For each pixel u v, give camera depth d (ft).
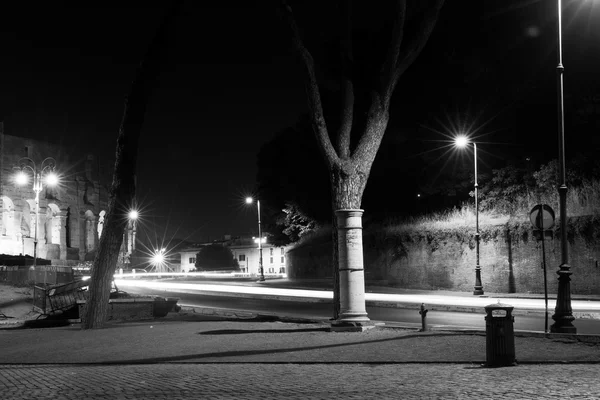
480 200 149.79
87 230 357.41
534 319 76.43
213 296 141.18
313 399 29.78
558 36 59.06
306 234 216.54
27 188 311.27
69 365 50.47
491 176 151.43
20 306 106.63
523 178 141.49
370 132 62.03
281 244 239.50
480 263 134.62
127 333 69.51
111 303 89.45
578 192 125.29
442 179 160.56
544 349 45.21
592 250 115.24
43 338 71.31
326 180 203.10
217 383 36.45
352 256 60.95
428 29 63.21
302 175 207.82
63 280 118.01
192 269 494.18
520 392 29.94
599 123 135.54
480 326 67.82
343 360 44.55
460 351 45.70
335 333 59.00
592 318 77.82
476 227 125.49
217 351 52.34
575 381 32.78
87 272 239.50
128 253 362.53
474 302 101.86
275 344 54.34
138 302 91.56
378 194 184.44
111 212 80.28
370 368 40.86
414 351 46.57
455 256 141.49
